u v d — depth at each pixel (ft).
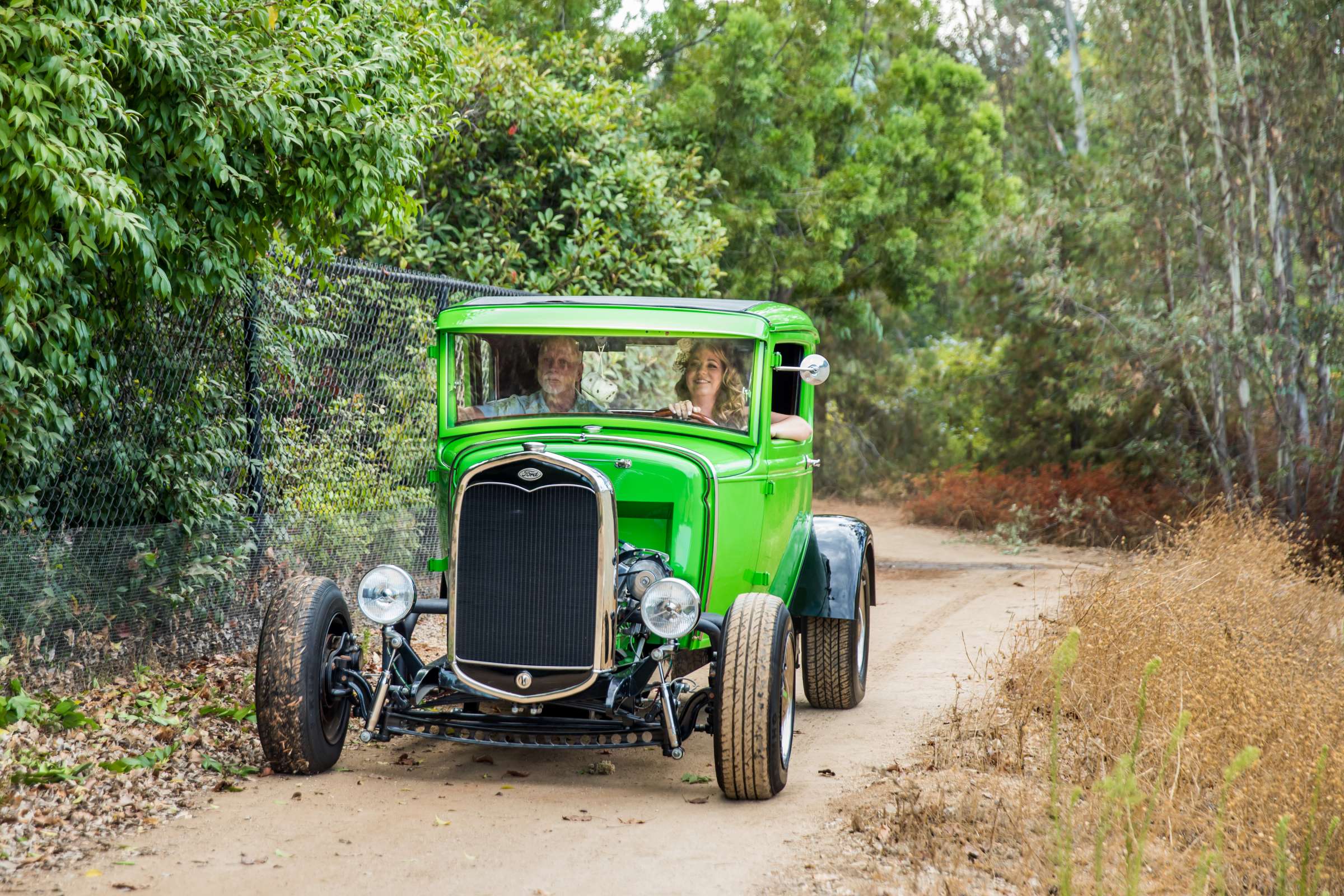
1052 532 56.65
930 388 86.12
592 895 12.92
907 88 71.26
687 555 17.06
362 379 30.01
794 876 13.51
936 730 20.43
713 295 44.98
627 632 16.92
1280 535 40.65
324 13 22.11
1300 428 48.49
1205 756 16.85
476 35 41.60
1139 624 22.15
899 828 14.90
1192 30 50.96
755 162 63.82
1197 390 52.60
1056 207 56.18
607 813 15.79
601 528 16.10
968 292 71.82
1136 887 12.19
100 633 21.08
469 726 16.52
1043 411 67.31
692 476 17.30
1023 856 14.07
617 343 18.86
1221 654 20.20
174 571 22.77
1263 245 50.24
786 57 68.33
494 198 42.78
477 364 19.10
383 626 16.94
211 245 20.80
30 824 14.40
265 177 21.52
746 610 16.53
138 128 18.80
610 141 43.29
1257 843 14.52
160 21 18.11
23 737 17.10
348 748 18.90
